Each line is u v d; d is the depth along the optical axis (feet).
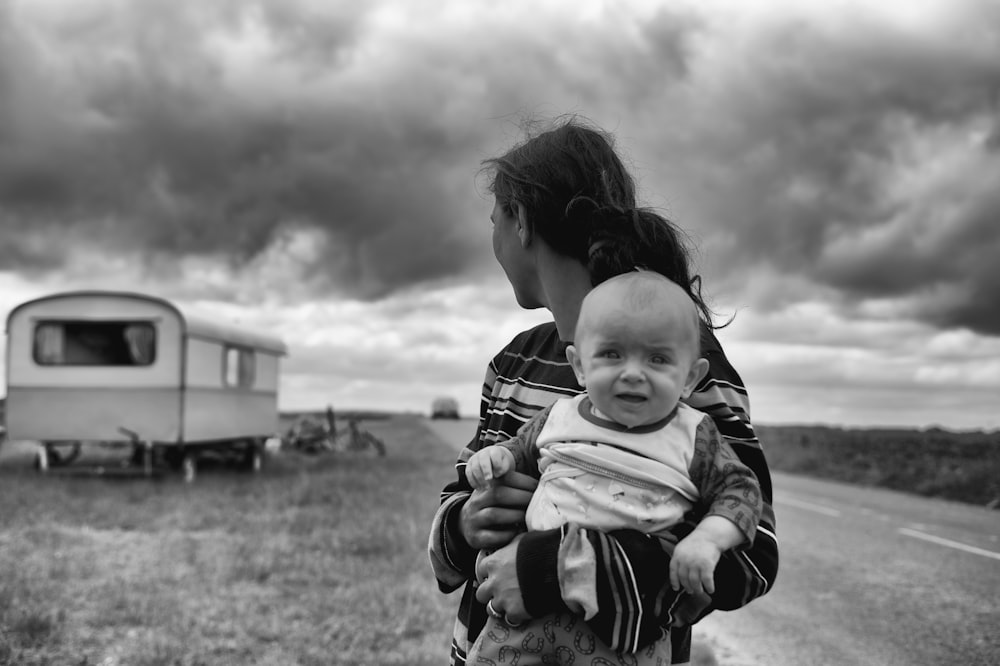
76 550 31.45
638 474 5.72
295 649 19.93
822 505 49.78
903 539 36.76
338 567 29.09
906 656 19.94
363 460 82.23
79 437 54.34
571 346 6.26
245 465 69.72
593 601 5.33
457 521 6.41
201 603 23.98
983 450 98.48
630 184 6.91
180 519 39.63
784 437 127.95
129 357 55.67
